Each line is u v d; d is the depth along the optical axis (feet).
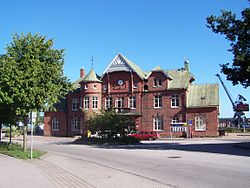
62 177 49.34
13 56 88.33
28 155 80.64
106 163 67.46
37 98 85.51
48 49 91.35
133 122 152.35
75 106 217.77
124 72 209.05
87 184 43.16
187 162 64.90
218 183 41.65
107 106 211.00
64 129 219.00
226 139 165.27
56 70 89.56
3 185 43.04
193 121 192.44
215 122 188.34
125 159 74.59
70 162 70.13
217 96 193.16
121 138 145.89
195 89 201.67
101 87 212.84
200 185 40.65
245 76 99.60
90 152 97.81
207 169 54.19
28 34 90.84
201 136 189.88
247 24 98.58
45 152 94.22
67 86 95.86
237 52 98.37
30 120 82.38
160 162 66.54
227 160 67.05
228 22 102.42
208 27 105.60
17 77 83.82
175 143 137.49
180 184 41.60
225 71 102.83
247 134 216.54
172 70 208.64
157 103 201.57
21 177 49.49
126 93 207.72
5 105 91.35
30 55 87.76
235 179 44.27
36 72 85.25
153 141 162.81
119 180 45.75
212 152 87.30
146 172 53.11
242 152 86.74
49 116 223.51
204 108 191.01
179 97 196.44
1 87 85.51
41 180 46.73
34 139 193.77
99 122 151.33
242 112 241.14
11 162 69.51
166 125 197.47
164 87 199.82
